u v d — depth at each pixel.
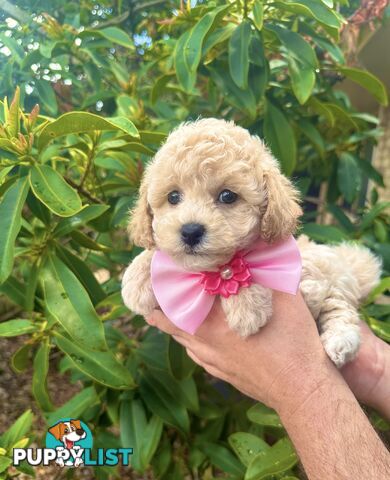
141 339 0.53
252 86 0.44
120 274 0.55
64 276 0.36
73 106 0.66
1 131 0.34
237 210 0.24
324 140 0.59
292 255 0.27
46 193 0.33
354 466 0.22
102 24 0.65
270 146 0.45
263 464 0.34
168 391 0.45
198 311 0.27
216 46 0.46
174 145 0.25
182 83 0.40
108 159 0.45
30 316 0.47
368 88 0.47
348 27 0.60
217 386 0.61
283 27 0.45
